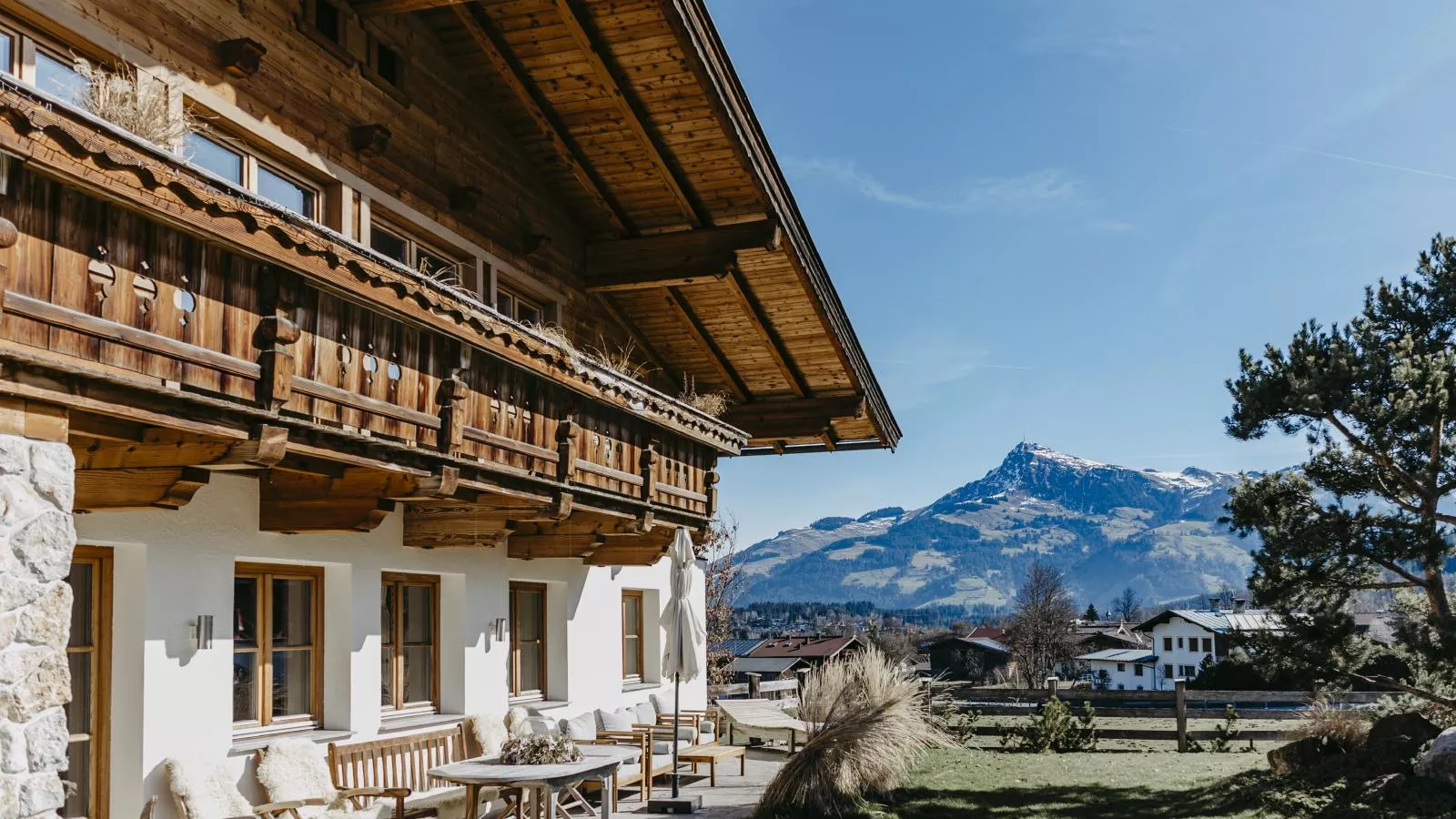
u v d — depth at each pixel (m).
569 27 10.09
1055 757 15.93
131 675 7.01
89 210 4.82
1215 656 68.19
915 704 12.56
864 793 11.43
